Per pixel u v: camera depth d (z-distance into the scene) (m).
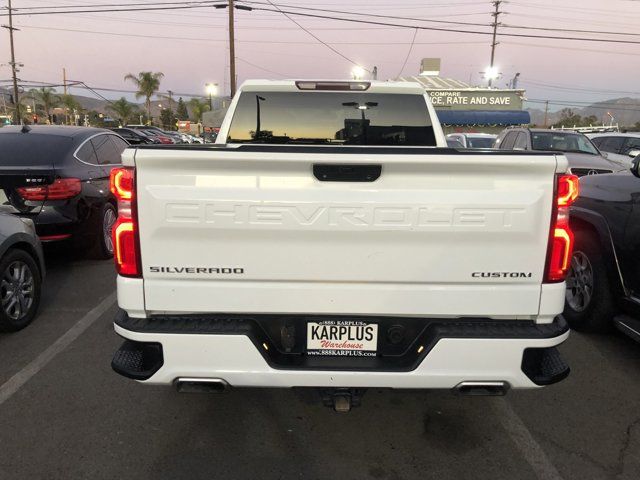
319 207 2.25
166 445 2.83
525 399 3.38
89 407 3.20
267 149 2.24
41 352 3.98
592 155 9.62
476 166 2.23
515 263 2.33
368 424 3.06
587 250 4.30
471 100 41.44
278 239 2.29
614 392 3.48
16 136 6.05
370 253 2.31
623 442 2.91
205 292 2.34
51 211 5.60
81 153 6.21
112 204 6.86
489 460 2.73
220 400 3.31
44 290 5.48
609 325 4.29
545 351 2.52
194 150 2.21
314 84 4.25
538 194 2.27
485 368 2.37
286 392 3.42
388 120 4.39
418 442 2.89
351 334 2.45
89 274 6.08
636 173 3.65
